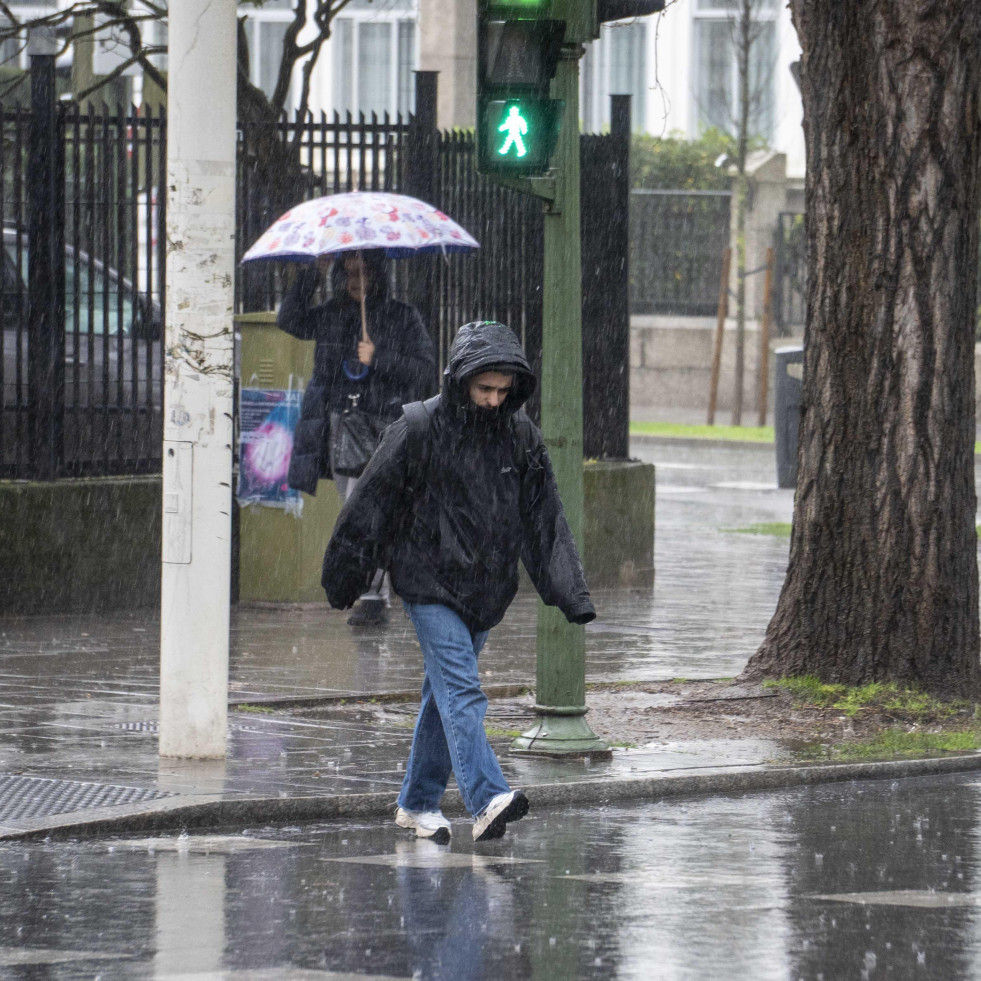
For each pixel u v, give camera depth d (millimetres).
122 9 51875
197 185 25844
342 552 21906
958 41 32344
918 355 32594
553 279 27562
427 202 45531
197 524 26188
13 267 42938
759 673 33625
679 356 120000
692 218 118750
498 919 18859
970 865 21750
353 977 16734
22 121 41188
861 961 17406
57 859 21297
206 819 23312
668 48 123688
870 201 32688
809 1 32938
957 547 32844
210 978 16672
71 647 37125
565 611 22344
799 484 33562
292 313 40188
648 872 21172
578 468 27703
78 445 42469
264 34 118938
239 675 34125
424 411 21766
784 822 24297
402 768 26125
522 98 26375
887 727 30938
